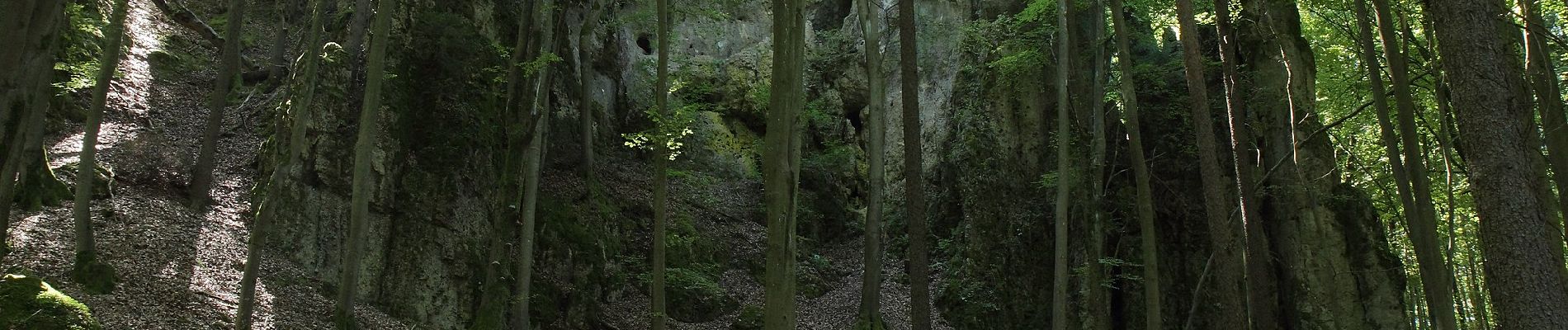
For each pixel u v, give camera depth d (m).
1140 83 22.59
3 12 6.49
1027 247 21.77
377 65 13.05
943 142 25.02
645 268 21.69
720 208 26.16
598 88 26.38
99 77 12.62
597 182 22.98
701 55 30.02
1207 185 13.38
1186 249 20.48
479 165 18.06
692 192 26.02
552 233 19.08
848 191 28.25
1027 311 21.05
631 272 21.25
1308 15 22.20
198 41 22.23
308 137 16.20
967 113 23.86
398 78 17.45
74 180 14.87
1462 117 9.31
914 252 17.25
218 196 16.19
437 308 16.28
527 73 15.00
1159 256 20.55
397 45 17.77
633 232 22.72
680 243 22.91
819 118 27.23
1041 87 23.22
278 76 20.52
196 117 19.06
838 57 30.06
